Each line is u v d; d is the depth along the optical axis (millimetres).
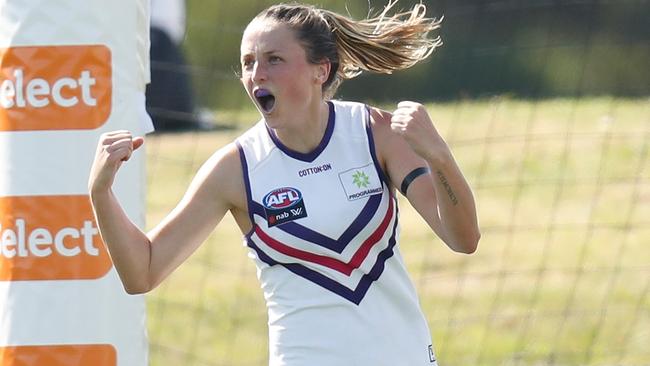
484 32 60469
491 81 57938
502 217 37156
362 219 13609
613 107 50562
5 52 16250
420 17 14703
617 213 37500
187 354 27500
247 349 27984
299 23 13617
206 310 30516
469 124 48375
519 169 42000
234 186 13898
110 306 16500
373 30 14492
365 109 14047
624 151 43594
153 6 56938
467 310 29609
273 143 13875
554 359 26656
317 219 13555
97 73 16234
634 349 27062
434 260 33438
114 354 16609
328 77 14094
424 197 13594
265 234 13758
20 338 16438
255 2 58875
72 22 16141
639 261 33156
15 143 16281
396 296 13859
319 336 13672
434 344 27547
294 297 13789
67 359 16438
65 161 16234
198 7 58594
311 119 13750
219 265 34125
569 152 43531
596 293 30703
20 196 16297
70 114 16234
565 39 59375
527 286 31359
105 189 13328
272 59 13492
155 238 13891
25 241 16344
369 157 13797
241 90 54875
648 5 58469
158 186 40906
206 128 50625
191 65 56219
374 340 13688
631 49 57562
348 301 13648
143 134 16844
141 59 16906
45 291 16359
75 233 16312
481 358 26781
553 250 34156
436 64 58531
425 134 12711
